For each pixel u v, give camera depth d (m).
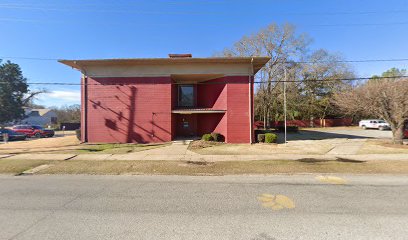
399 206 4.77
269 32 30.62
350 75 36.88
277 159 10.30
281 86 32.53
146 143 15.83
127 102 16.22
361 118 39.53
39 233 3.57
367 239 3.37
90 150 12.90
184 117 18.55
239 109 16.02
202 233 3.57
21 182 6.84
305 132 28.19
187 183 6.71
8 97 45.53
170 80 16.27
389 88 13.16
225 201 5.12
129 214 4.36
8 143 16.81
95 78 16.20
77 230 3.68
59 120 58.69
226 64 16.14
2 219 4.11
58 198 5.32
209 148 13.68
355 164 9.11
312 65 35.72
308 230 3.67
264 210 4.57
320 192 5.79
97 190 5.99
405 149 12.90
